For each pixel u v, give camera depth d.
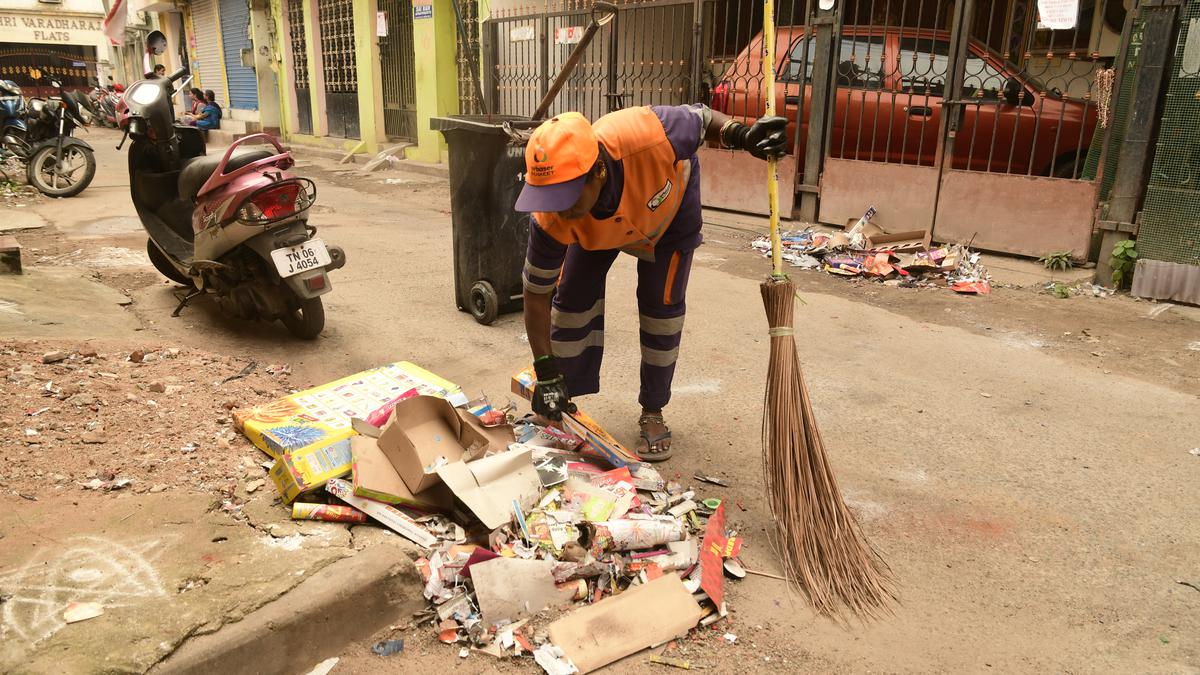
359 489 2.55
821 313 5.24
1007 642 2.26
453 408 2.85
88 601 2.07
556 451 3.10
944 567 2.60
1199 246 5.25
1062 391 3.99
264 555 2.32
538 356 2.99
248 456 2.92
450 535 2.57
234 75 18.50
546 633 2.23
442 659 2.15
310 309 4.35
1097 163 5.76
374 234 7.66
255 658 2.02
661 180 2.67
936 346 4.63
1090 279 5.82
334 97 15.04
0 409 3.09
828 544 2.52
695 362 4.35
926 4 8.48
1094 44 7.42
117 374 3.58
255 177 4.06
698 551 2.59
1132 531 2.79
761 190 7.84
